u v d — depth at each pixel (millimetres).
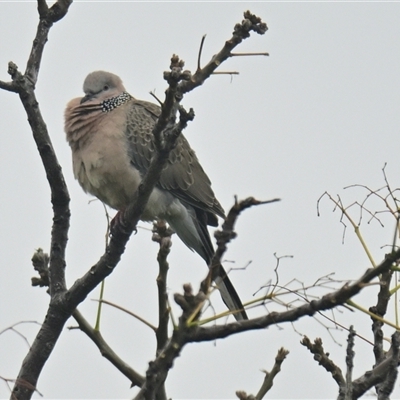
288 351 8500
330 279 7090
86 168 14312
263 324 6852
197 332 6836
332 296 6727
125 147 14164
